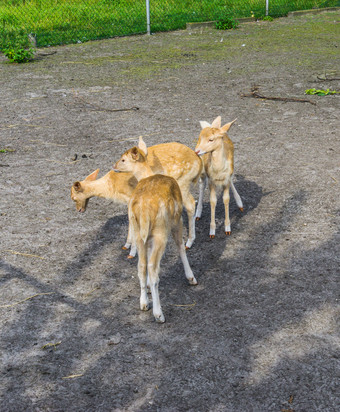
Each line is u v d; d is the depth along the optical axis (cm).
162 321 449
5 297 490
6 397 373
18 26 1825
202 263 544
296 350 411
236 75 1299
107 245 583
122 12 2058
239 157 814
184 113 1027
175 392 373
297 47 1611
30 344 427
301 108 1045
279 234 594
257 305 469
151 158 544
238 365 397
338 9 2348
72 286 508
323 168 764
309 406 358
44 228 618
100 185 580
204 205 679
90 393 375
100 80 1277
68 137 912
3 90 1198
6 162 809
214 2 2252
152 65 1414
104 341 429
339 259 538
